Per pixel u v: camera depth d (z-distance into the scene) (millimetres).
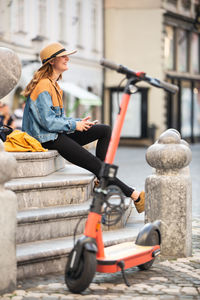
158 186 6238
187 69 41844
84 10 34812
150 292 5031
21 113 22469
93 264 4859
